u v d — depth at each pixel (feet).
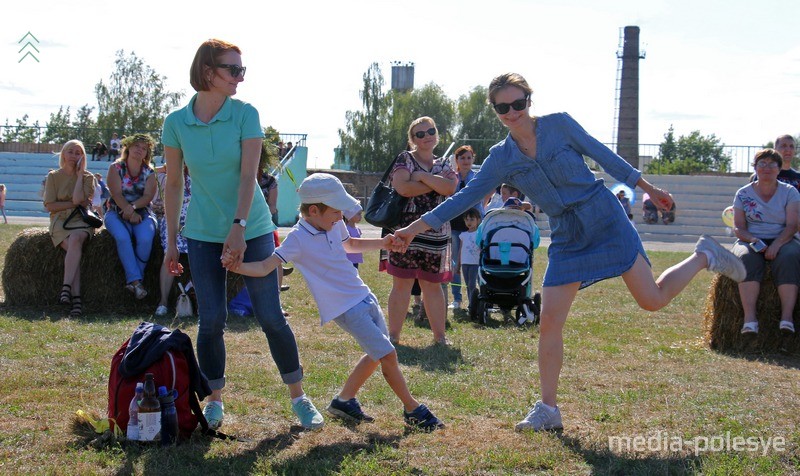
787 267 23.98
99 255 28.37
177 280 28.60
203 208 14.70
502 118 14.76
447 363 21.20
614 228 14.79
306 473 12.28
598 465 12.96
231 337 23.91
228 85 14.28
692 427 15.19
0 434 13.74
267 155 29.27
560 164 14.69
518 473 12.54
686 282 15.48
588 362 21.80
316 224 14.62
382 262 25.94
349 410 15.24
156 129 129.80
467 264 32.94
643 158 140.56
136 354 13.87
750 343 24.36
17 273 28.22
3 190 80.38
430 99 206.08
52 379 17.81
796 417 16.06
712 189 122.42
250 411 15.92
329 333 25.20
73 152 28.14
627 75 214.28
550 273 15.26
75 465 12.42
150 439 13.51
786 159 26.84
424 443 13.89
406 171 23.27
